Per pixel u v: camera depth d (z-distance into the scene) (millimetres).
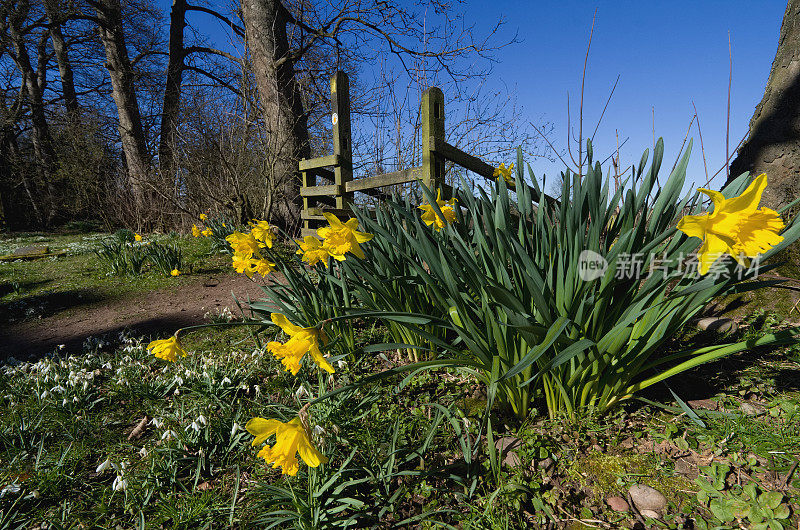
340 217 5238
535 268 1387
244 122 7867
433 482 1523
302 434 1185
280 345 1386
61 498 1664
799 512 1211
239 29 9469
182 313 4246
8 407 2375
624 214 1584
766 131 2822
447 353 2301
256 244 2455
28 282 6152
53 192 19969
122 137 15625
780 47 2830
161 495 1562
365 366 2422
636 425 1652
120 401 2418
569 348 1343
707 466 1418
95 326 4098
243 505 1532
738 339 2127
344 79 5230
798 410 1573
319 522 1363
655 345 1517
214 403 2182
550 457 1544
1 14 15875
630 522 1284
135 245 7727
